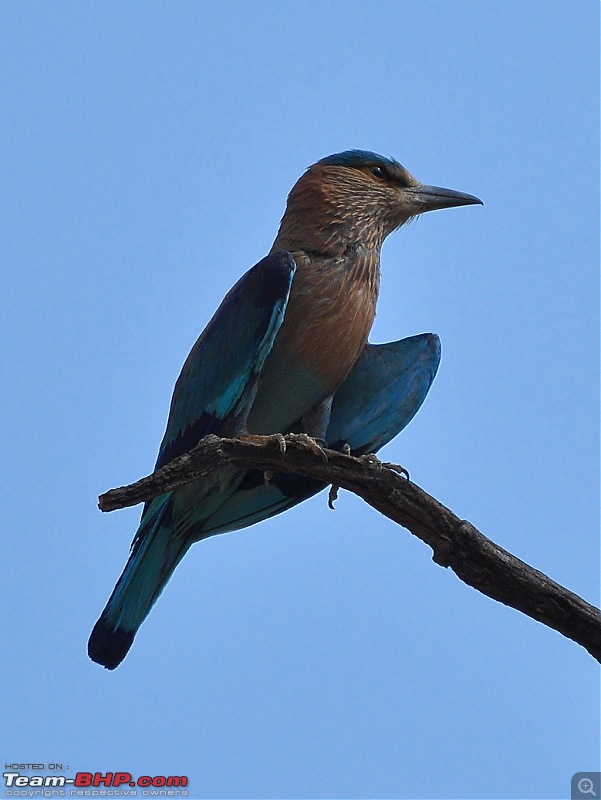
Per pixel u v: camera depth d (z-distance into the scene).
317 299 11.09
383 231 12.16
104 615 11.09
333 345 11.09
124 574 11.10
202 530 11.64
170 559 11.50
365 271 11.55
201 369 11.11
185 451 11.23
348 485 9.09
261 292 10.77
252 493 11.47
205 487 10.97
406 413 12.02
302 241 11.62
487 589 8.76
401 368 11.92
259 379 11.03
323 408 11.44
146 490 8.62
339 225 11.63
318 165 12.03
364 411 11.98
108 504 8.53
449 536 8.72
